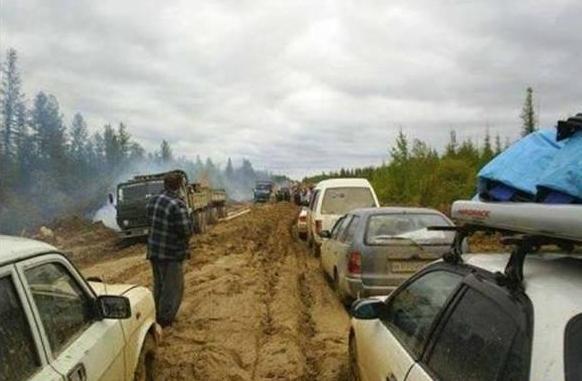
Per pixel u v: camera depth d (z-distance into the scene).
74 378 3.27
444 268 3.84
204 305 9.56
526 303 2.57
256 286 11.30
